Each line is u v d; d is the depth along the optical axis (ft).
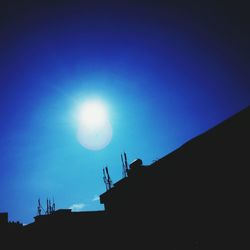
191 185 35.40
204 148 33.53
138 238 44.57
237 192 29.73
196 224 34.42
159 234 40.57
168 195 39.29
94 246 70.59
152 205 42.37
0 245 67.92
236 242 29.40
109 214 52.19
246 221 28.66
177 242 36.86
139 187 45.47
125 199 48.98
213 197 32.35
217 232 31.53
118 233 49.55
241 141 29.19
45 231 71.46
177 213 37.45
